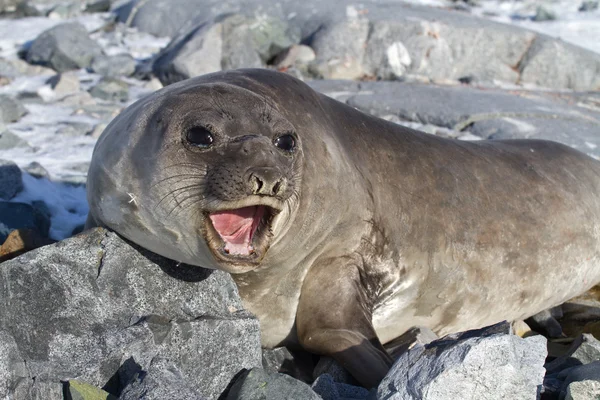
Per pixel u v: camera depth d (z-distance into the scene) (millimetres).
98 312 4617
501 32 16562
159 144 4773
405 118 12273
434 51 16078
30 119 11039
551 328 7168
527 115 12586
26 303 4465
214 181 4547
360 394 4789
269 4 16969
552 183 7266
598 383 4465
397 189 6141
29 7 18203
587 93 15859
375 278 5887
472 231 6441
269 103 5152
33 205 7418
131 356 4344
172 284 4891
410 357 4266
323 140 5613
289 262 5402
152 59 14977
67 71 14469
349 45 15969
